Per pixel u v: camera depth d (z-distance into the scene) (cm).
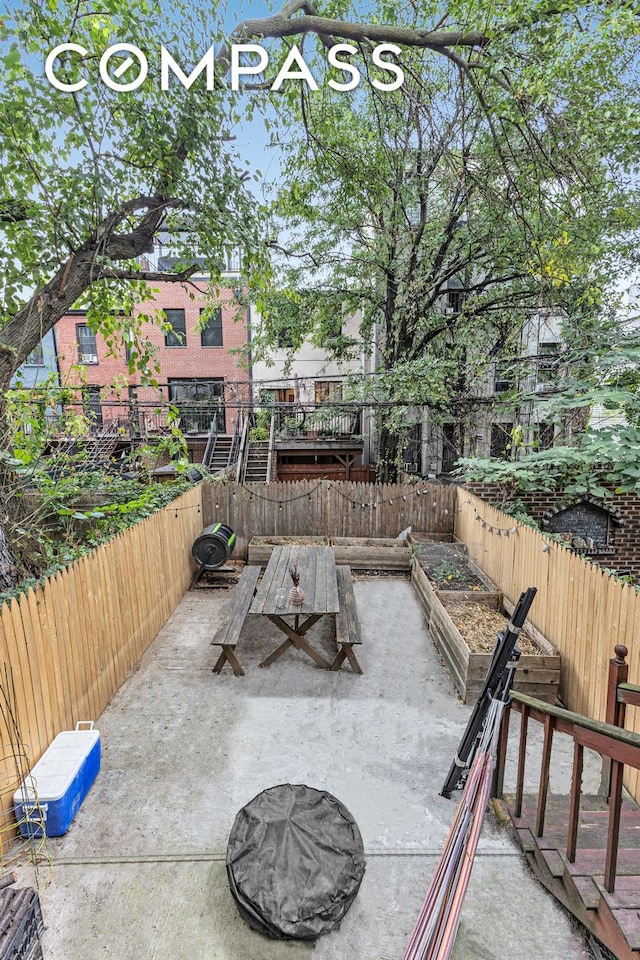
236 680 458
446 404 929
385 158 759
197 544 708
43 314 433
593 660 377
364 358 1526
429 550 741
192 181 446
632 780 303
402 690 444
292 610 451
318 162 670
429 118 652
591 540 762
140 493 696
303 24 464
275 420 1421
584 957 210
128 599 468
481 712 271
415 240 928
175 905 233
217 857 260
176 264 562
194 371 1689
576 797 224
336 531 868
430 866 258
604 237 773
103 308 549
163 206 462
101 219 436
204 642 540
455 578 625
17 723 280
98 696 398
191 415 1630
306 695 432
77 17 367
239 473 1205
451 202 897
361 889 243
